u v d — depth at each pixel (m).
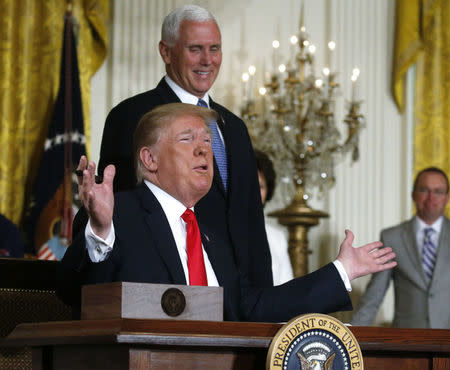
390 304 9.09
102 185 2.43
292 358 2.18
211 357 2.16
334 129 8.27
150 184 2.91
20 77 8.15
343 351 2.24
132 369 2.04
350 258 2.90
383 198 9.30
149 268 2.69
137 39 8.84
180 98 4.04
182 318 2.21
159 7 8.91
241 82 9.14
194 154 2.85
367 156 9.31
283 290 2.91
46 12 8.31
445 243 7.51
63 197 7.72
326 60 9.37
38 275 3.44
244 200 3.81
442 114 9.38
